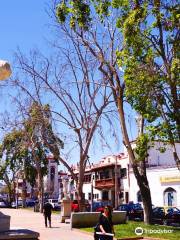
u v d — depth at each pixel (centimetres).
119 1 1864
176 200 4650
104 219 1166
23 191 7494
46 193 9875
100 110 3038
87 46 2595
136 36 1817
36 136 3350
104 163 6794
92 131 3069
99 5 2048
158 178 4912
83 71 3016
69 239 1844
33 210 5766
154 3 1825
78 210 3008
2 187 10438
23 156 5906
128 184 5803
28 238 1103
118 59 1886
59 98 3081
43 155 5666
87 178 7481
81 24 2208
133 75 1877
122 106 2530
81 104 3059
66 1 2180
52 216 3906
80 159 3109
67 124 3078
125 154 6312
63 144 3281
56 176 10275
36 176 6456
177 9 1823
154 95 1891
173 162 5466
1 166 6431
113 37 2533
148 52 1866
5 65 1185
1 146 5816
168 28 1844
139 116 2544
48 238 1881
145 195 2528
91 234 2022
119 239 1830
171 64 1861
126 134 2539
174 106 1880
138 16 1788
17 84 3138
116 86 2512
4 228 1156
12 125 3409
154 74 1873
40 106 3178
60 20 2216
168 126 1903
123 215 2562
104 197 6744
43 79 3108
